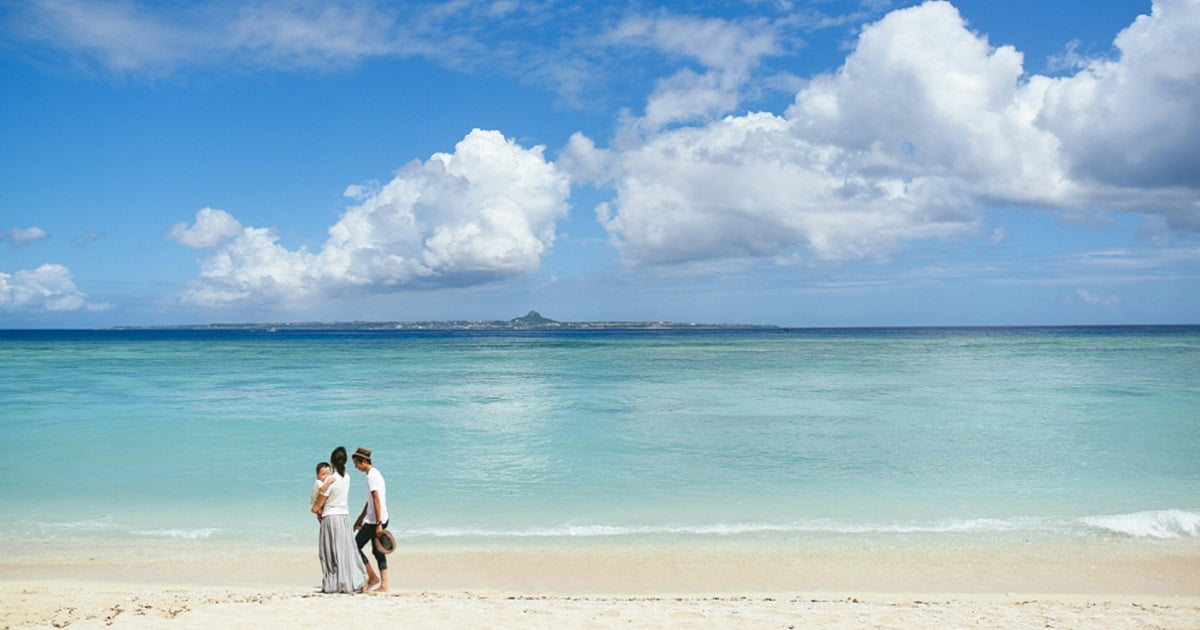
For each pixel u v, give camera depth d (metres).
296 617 7.79
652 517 13.25
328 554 9.34
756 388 34.09
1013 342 97.69
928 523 12.79
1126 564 10.86
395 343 111.88
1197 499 14.20
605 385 36.03
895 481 15.73
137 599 8.73
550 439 20.77
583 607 8.58
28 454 18.67
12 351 78.56
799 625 7.87
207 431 22.20
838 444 19.88
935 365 48.94
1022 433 21.36
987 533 12.24
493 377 41.25
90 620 7.64
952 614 8.41
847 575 10.49
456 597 9.18
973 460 17.75
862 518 13.13
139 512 13.62
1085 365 48.06
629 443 20.14
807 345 91.12
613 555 11.34
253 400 30.02
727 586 10.06
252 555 11.37
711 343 102.88
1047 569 10.68
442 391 33.53
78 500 14.41
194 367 50.62
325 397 31.08
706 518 13.19
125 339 148.75
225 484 15.64
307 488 15.32
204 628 7.36
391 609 8.23
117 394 32.31
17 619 7.70
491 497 14.63
